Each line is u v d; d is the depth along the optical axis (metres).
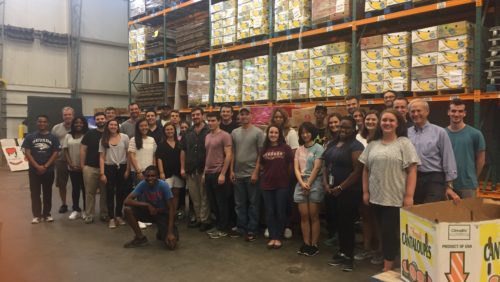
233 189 5.18
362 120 4.49
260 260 4.18
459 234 2.21
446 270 2.21
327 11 6.08
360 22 5.73
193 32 8.57
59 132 6.55
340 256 3.94
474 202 2.83
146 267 4.02
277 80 6.79
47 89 13.21
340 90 5.90
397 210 3.27
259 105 7.14
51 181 5.91
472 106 5.74
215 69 8.05
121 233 5.29
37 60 13.03
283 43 7.48
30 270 3.95
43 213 5.95
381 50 5.44
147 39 9.77
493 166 5.17
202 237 5.06
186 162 5.41
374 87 5.52
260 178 4.72
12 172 11.42
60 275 3.82
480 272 2.24
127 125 6.50
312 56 6.25
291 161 4.57
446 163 3.47
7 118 12.52
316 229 4.30
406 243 2.53
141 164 5.52
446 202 2.76
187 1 8.59
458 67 4.69
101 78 14.41
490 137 5.54
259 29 6.98
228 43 7.60
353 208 3.84
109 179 5.61
